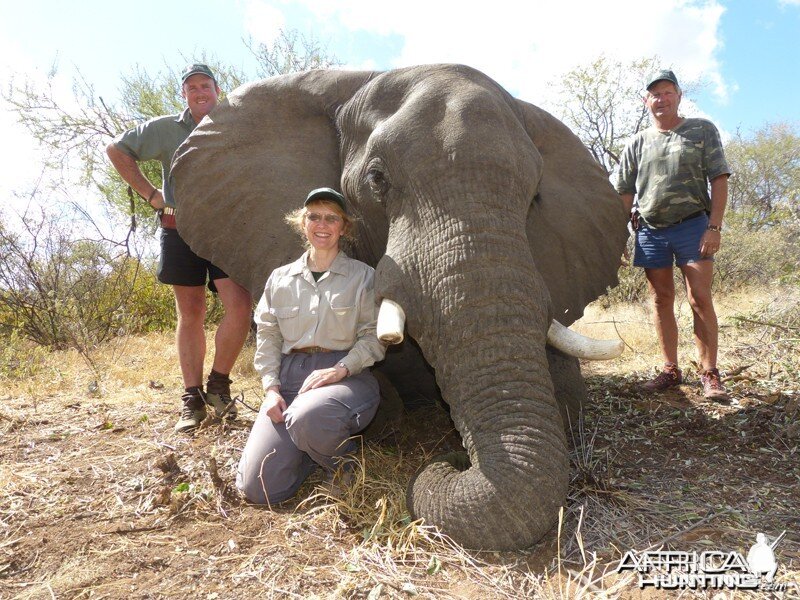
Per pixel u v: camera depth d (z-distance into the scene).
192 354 4.72
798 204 11.89
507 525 2.59
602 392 5.30
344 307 3.46
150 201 4.92
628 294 11.63
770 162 25.45
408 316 3.13
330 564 2.67
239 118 4.35
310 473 3.56
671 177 5.18
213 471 3.33
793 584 2.47
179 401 5.48
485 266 2.98
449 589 2.46
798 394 4.77
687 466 3.74
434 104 3.47
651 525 2.96
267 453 3.26
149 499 3.32
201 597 2.46
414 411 4.50
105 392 5.94
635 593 2.43
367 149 3.65
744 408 4.63
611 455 3.90
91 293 9.98
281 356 3.64
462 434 2.86
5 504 3.31
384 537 2.85
